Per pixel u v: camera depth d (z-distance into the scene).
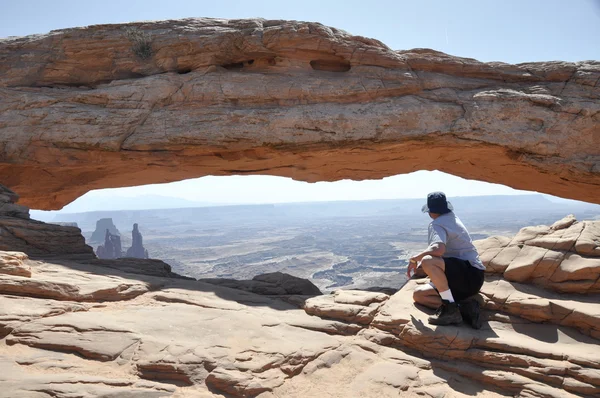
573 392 4.81
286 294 8.91
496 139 11.80
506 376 5.10
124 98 12.27
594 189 12.52
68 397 4.14
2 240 8.87
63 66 12.95
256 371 4.91
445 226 6.10
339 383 5.04
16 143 12.10
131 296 7.25
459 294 6.09
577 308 5.89
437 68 12.61
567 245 6.69
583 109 11.66
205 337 5.66
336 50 12.34
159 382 4.71
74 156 12.33
